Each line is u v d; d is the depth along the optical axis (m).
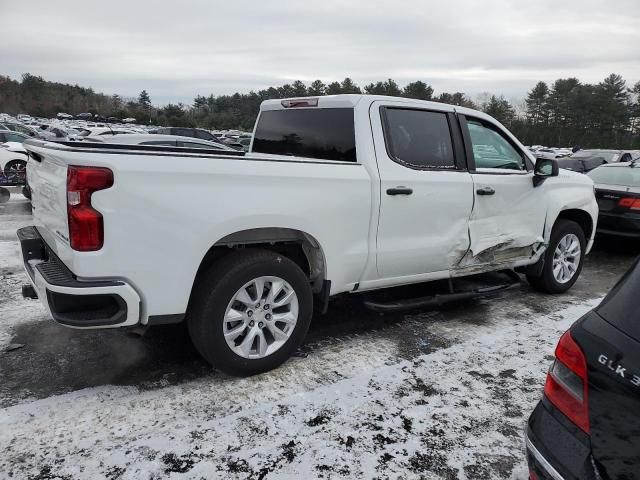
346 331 4.18
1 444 2.57
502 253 4.67
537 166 4.66
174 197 2.78
